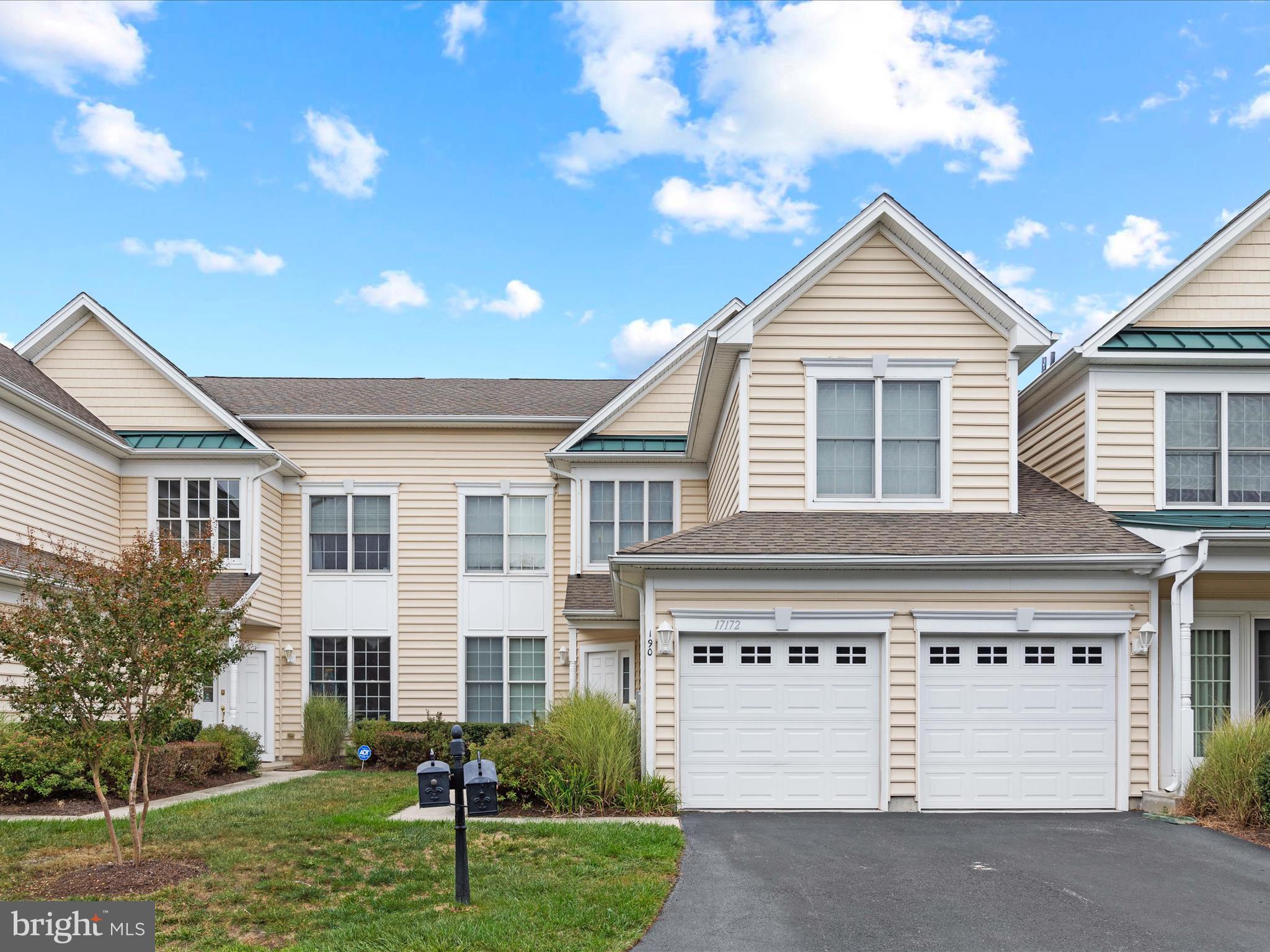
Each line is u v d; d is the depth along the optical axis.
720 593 11.95
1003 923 6.87
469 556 20.17
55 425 16.33
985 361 13.43
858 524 12.80
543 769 11.17
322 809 10.91
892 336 13.48
